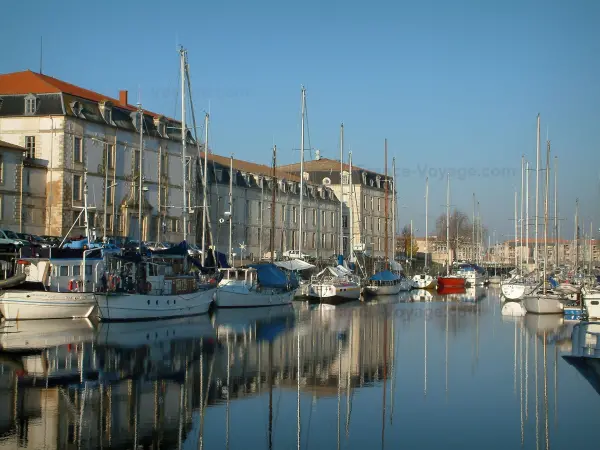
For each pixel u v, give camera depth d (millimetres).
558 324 57656
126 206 85438
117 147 85750
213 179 104000
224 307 67688
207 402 27938
